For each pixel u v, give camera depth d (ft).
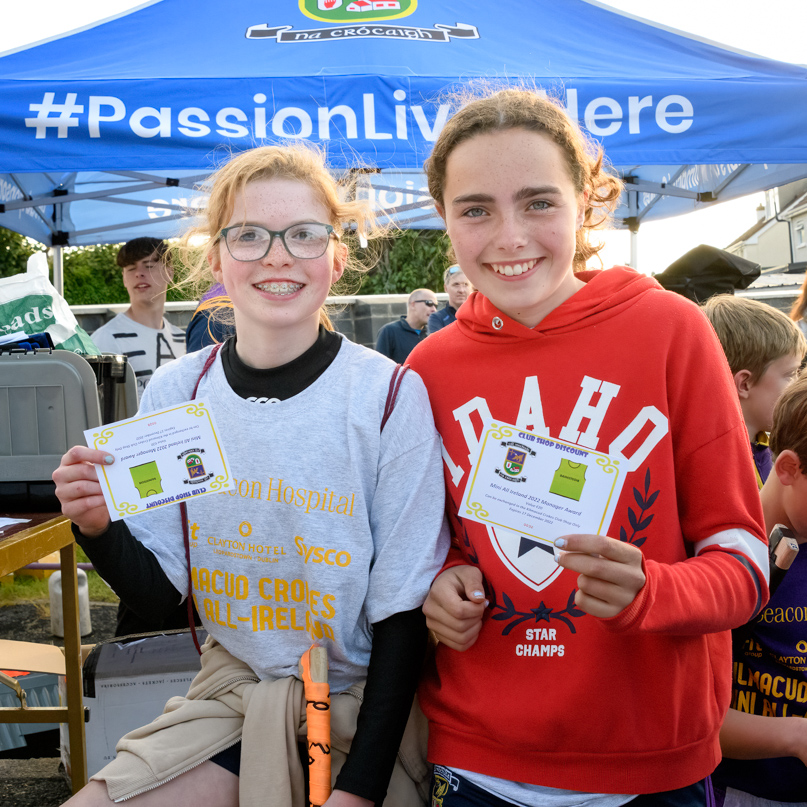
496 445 3.39
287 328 3.87
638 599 3.12
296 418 3.80
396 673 3.66
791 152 10.40
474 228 3.81
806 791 4.41
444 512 3.96
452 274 16.71
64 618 6.73
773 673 4.49
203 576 3.94
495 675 3.71
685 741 3.59
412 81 10.11
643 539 3.67
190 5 13.32
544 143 3.72
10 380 6.54
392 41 11.85
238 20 12.97
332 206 4.14
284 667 3.86
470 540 3.88
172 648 7.16
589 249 4.71
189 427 3.58
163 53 11.77
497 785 3.59
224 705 3.89
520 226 3.70
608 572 3.08
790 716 4.43
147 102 9.79
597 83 10.19
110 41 12.44
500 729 3.59
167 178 17.98
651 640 3.57
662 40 13.16
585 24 13.78
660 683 3.55
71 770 6.79
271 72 10.45
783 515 4.68
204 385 4.08
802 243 51.75
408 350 18.63
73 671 6.76
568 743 3.54
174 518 3.97
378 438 3.77
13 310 7.20
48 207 20.97
